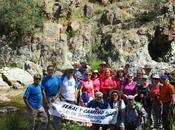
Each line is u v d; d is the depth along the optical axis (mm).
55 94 13352
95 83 14742
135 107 12352
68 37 34781
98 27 36094
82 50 33844
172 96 13375
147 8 36344
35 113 12711
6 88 26359
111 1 38781
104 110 13117
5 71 27828
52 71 13398
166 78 13656
